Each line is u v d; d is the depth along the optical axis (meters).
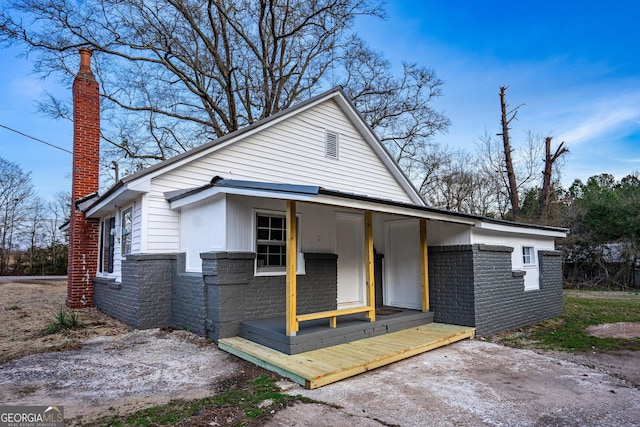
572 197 24.83
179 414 3.55
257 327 5.82
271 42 18.11
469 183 26.02
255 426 3.31
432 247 8.07
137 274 7.16
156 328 7.23
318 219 7.79
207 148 7.91
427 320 7.70
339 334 5.88
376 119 20.36
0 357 5.46
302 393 4.13
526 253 9.55
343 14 15.91
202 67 17.36
